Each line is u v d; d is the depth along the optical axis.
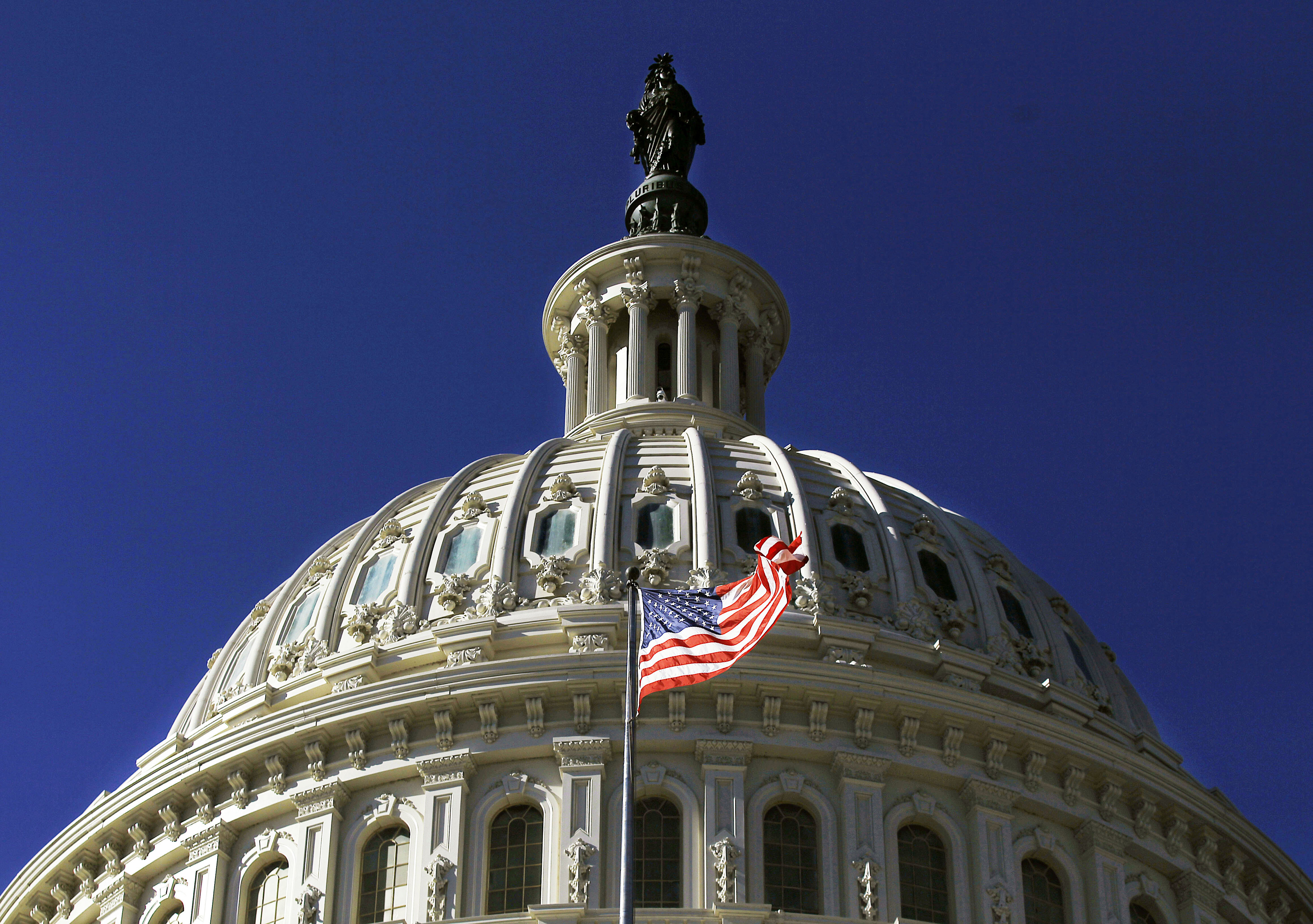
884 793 49.78
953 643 55.06
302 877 49.25
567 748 49.53
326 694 54.31
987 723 50.78
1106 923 49.81
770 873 48.34
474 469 62.09
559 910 45.75
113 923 51.94
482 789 49.75
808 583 54.62
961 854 49.41
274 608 59.41
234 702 55.56
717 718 50.03
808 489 59.31
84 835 54.16
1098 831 51.22
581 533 56.19
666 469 58.81
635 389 69.81
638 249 72.69
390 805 49.84
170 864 52.47
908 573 56.56
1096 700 57.94
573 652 52.12
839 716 50.47
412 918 47.72
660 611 42.16
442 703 50.38
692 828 48.50
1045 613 59.94
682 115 80.00
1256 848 54.75
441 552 57.16
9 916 56.03
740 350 73.75
